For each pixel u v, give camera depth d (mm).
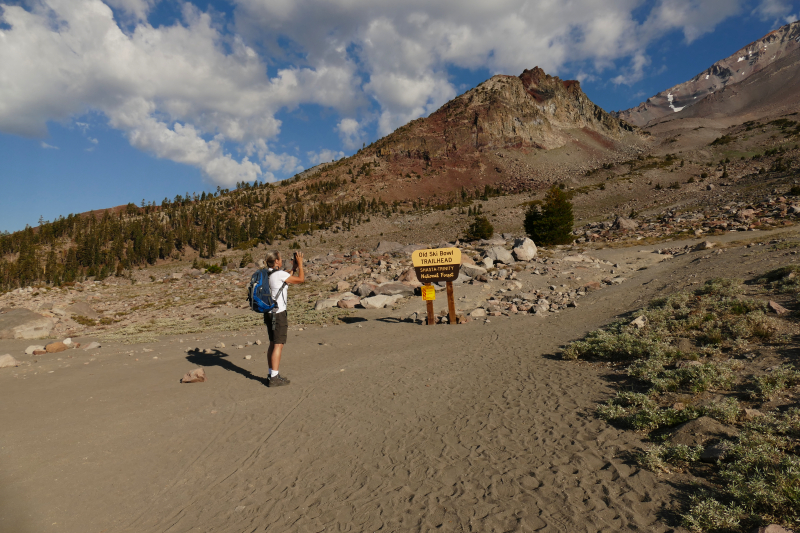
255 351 11281
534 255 30312
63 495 3971
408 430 5500
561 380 7316
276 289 7664
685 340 8164
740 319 8594
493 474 4121
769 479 3299
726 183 117500
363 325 15719
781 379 5336
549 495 3631
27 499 3857
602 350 8680
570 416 5527
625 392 5902
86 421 5871
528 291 20625
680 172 152625
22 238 162875
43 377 8453
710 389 5730
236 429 5711
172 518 3693
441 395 6922
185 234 172375
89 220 196000
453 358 9703
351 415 6164
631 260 27000
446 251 15078
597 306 15359
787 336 7238
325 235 161000
